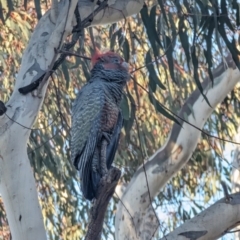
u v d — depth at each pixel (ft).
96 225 20.30
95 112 23.08
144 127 41.45
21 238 24.03
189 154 38.04
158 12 33.94
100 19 28.63
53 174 40.16
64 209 43.16
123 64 25.57
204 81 38.45
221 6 29.30
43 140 38.70
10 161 24.00
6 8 36.06
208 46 29.53
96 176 22.16
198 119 37.88
